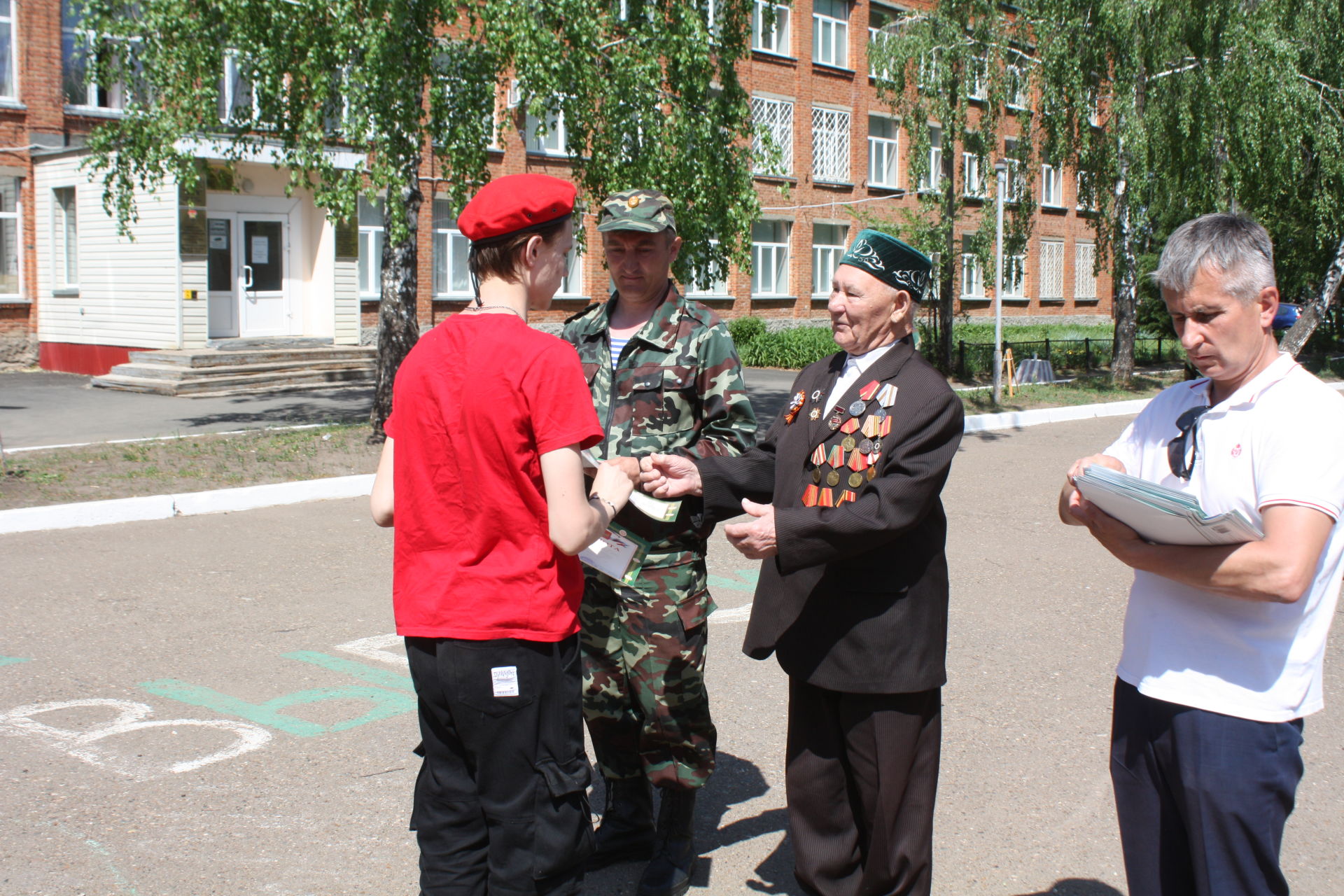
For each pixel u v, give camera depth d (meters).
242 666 5.48
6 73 20.78
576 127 12.77
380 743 4.56
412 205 12.66
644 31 13.04
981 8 21.47
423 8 11.43
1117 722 2.53
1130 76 19.36
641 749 3.40
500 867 2.53
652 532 3.34
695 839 3.82
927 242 23.03
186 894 3.37
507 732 2.49
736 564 8.02
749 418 3.52
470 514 2.47
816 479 3.05
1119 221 21.42
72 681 5.22
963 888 3.51
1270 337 2.33
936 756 3.05
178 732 4.64
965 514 9.80
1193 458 2.41
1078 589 7.28
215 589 6.88
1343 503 2.20
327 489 9.97
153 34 11.98
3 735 4.58
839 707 3.06
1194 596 2.36
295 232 22.19
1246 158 20.20
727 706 5.09
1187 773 2.33
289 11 11.42
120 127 12.93
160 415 15.34
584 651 3.46
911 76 22.25
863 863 3.16
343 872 3.52
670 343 3.48
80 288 20.89
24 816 3.86
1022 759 4.50
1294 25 20.81
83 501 9.03
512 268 2.57
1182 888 2.46
